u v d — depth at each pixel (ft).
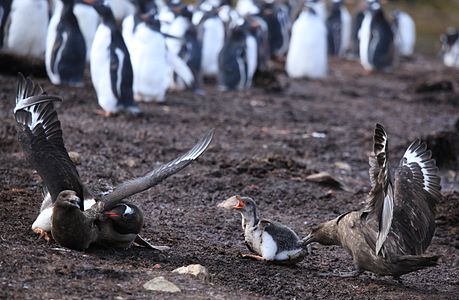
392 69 115.24
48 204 32.35
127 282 28.04
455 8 190.19
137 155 50.67
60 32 69.15
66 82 70.38
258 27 85.35
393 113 78.18
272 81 87.15
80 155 48.47
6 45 75.00
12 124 52.80
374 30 113.29
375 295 30.14
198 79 79.15
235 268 31.83
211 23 91.30
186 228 37.86
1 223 33.40
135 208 30.96
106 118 60.18
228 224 39.22
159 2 101.55
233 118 66.90
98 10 59.62
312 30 97.76
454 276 34.91
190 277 29.37
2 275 27.12
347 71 112.27
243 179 47.26
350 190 48.24
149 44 67.36
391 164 55.67
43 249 30.30
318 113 74.28
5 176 41.78
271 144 58.65
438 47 153.28
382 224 27.43
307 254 33.14
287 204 44.32
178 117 64.28
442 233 41.50
